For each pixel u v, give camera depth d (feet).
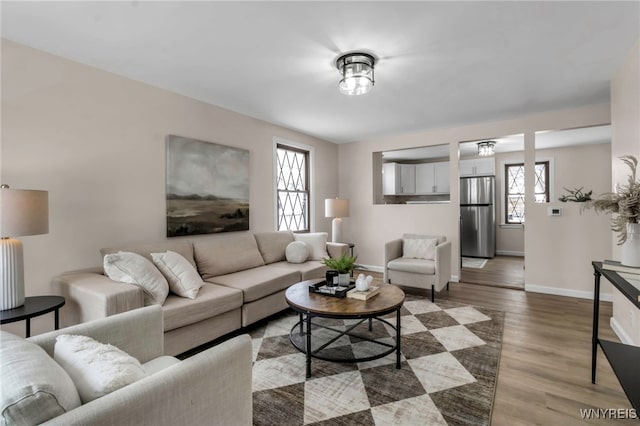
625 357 5.64
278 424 5.40
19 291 6.12
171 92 10.44
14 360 2.79
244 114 13.08
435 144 16.11
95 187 8.62
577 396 6.17
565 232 12.85
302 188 16.85
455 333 9.11
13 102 7.24
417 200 25.14
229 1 5.85
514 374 6.97
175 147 10.44
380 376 6.88
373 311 6.82
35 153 7.57
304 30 6.88
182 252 9.66
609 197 6.48
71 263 8.17
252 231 13.48
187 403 3.22
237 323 8.87
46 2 5.82
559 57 8.21
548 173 21.21
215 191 11.76
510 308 11.33
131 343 4.75
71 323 7.09
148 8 6.05
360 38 7.20
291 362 7.52
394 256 13.74
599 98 11.32
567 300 12.23
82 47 7.55
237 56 8.04
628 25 6.75
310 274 11.45
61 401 2.60
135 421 2.77
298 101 11.51
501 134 14.15
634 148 7.79
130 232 9.39
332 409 5.77
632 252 5.98
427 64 8.53
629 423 5.41
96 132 8.63
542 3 6.00
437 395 6.17
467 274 16.98
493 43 7.46
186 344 7.52
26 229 5.89
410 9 6.14
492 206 22.00
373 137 17.56
